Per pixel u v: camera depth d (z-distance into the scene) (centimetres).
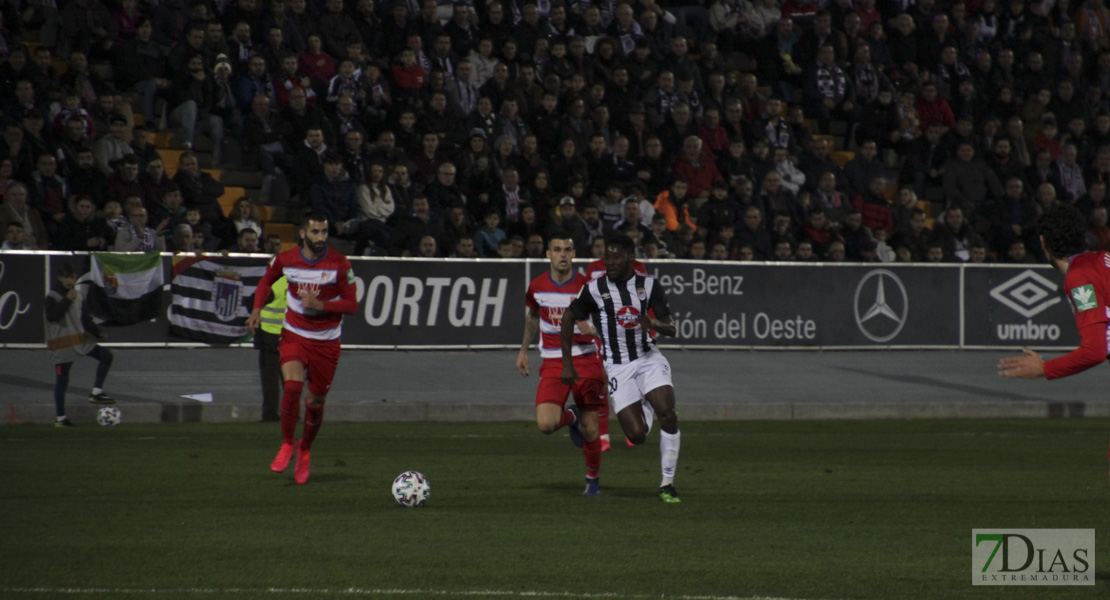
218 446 3678
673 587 1842
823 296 6094
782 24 7662
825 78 7569
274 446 3694
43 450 3541
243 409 4528
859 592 1819
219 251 5697
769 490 2880
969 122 7531
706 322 5956
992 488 2925
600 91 6812
